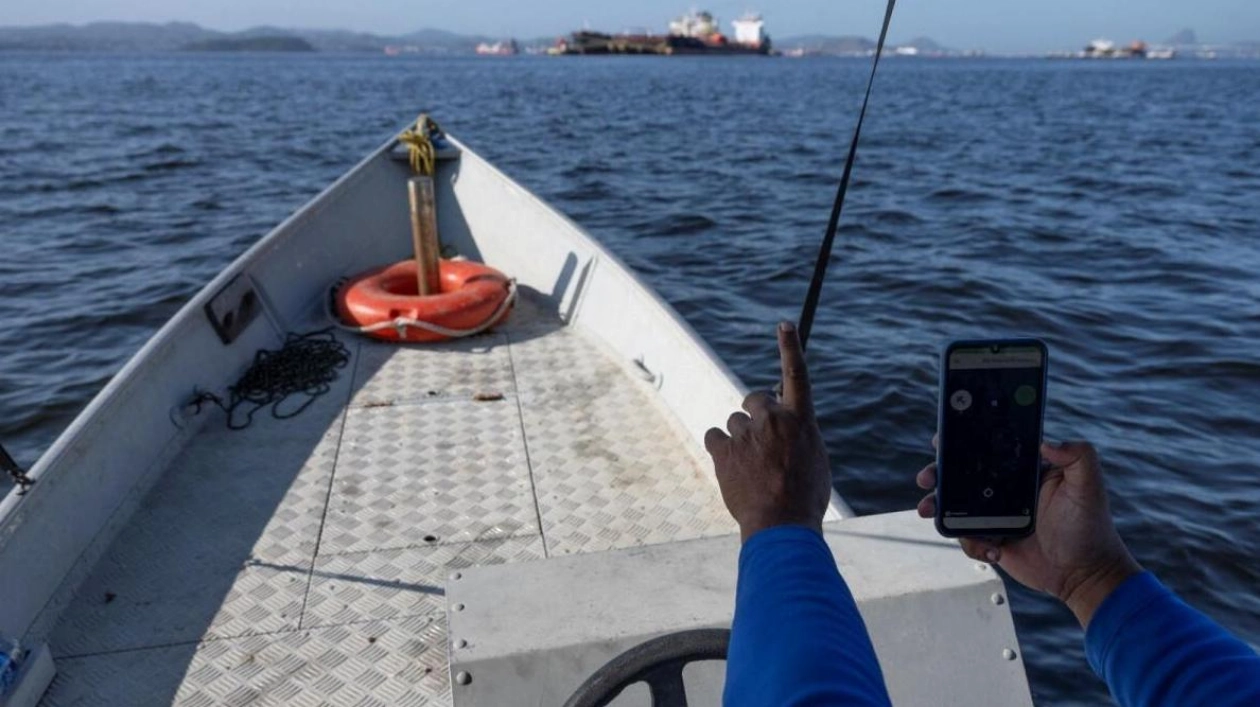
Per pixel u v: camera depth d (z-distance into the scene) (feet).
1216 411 20.81
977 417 3.45
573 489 11.86
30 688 8.43
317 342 15.90
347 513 11.37
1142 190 52.24
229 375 14.47
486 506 11.53
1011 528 3.47
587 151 68.59
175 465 12.25
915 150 71.31
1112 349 24.63
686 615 6.46
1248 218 43.55
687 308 27.68
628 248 35.81
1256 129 94.12
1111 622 3.17
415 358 15.76
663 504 11.57
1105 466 18.24
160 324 27.81
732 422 3.27
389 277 17.79
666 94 150.10
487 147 71.20
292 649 9.22
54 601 9.47
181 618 9.60
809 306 3.75
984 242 37.09
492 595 6.66
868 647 2.59
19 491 9.43
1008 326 26.30
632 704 6.13
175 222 42.19
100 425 10.85
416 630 9.48
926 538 7.28
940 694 6.58
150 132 83.61
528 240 19.12
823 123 95.71
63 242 38.04
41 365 24.75
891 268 32.14
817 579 2.73
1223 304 28.55
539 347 16.19
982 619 6.75
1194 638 2.97
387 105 123.03
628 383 14.75
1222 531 16.11
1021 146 75.41
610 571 6.87
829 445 18.89
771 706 2.40
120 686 8.75
